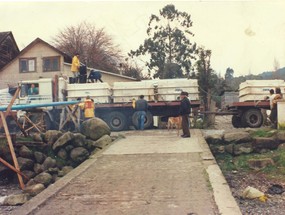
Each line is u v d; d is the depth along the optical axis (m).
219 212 7.05
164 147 13.87
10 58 41.47
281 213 8.72
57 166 14.77
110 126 21.36
